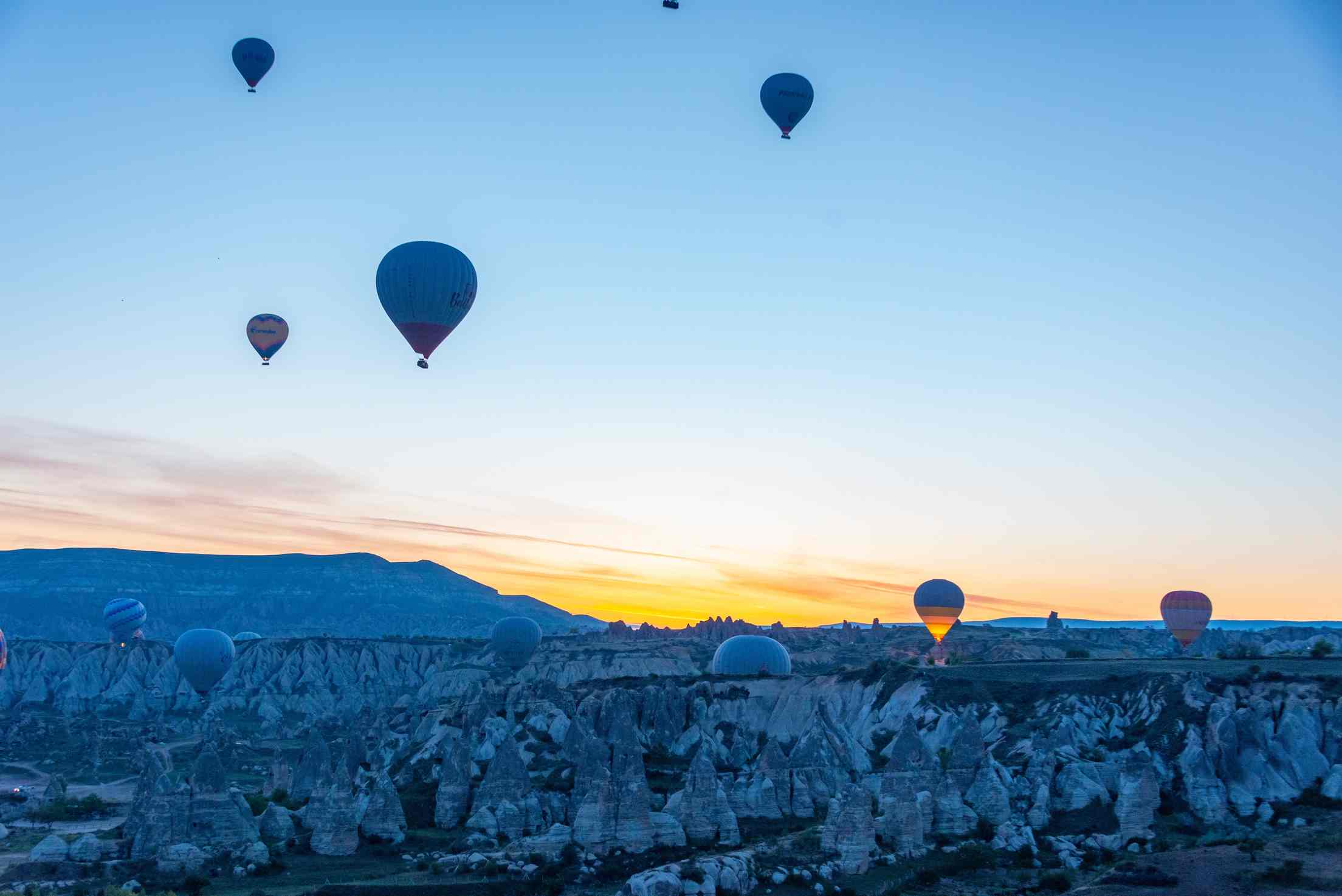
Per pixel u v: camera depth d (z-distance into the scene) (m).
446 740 127.75
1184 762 107.25
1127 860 89.25
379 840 99.75
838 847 91.06
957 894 84.88
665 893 80.25
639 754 96.38
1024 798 104.81
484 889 84.75
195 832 95.31
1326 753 108.56
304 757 123.94
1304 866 78.81
